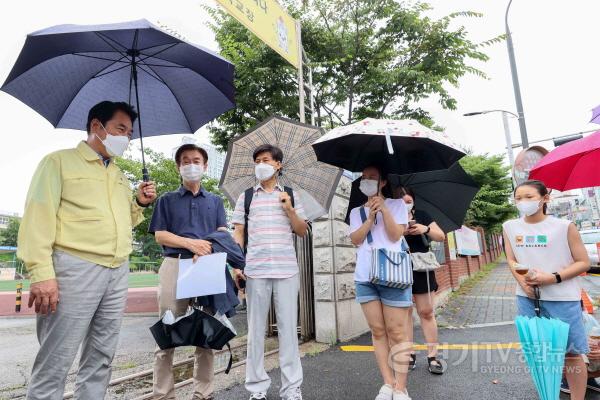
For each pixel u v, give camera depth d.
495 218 19.27
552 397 2.38
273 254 3.08
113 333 2.29
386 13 9.09
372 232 3.09
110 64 2.69
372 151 3.29
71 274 2.07
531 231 2.81
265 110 9.57
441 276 8.70
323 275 5.39
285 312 3.05
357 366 4.10
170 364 2.85
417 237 3.89
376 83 9.23
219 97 3.06
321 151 3.20
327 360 4.36
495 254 28.83
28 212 1.98
